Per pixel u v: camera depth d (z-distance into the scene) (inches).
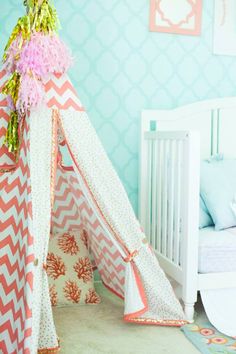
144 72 110.3
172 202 91.6
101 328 84.0
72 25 104.0
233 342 77.4
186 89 113.9
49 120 73.4
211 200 96.3
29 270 65.3
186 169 82.9
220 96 116.6
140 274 83.3
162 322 85.0
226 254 86.3
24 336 63.9
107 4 106.0
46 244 70.8
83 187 79.1
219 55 115.6
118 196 80.4
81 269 96.9
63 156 105.8
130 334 81.4
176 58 112.3
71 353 73.6
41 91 70.7
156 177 103.0
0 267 74.6
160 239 100.3
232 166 103.3
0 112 78.9
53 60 72.2
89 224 98.7
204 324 85.3
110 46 107.3
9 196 76.7
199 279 85.0
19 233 74.0
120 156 110.6
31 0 73.9
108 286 100.8
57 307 94.5
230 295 87.9
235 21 115.4
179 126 110.7
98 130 108.3
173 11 110.7
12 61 74.9
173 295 84.9
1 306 73.5
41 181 70.9
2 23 99.5
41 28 72.9
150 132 103.4
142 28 109.0
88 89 106.7
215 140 114.0
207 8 113.3
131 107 110.2
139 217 111.5
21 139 76.7
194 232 83.4
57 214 102.3
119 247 82.2
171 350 75.0
